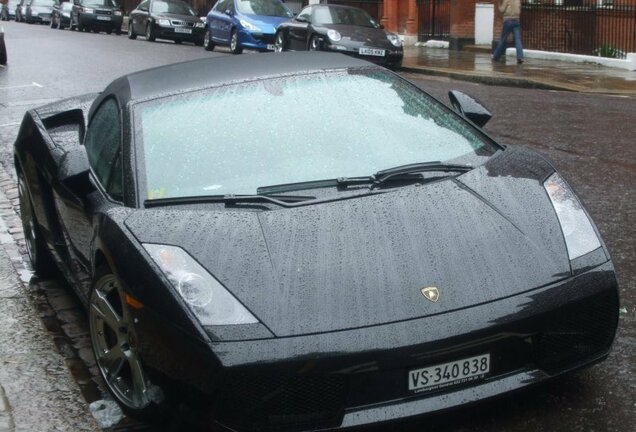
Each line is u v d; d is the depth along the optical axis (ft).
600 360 12.41
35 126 19.04
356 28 67.00
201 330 11.00
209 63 17.01
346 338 10.91
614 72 60.18
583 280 12.01
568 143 31.86
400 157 14.32
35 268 20.15
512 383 11.59
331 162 14.03
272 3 84.89
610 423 12.17
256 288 11.36
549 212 12.91
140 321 11.71
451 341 11.08
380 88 15.88
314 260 11.75
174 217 12.54
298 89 15.51
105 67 67.00
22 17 165.27
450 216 12.59
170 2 105.09
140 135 14.37
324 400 11.00
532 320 11.50
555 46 71.26
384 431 12.28
